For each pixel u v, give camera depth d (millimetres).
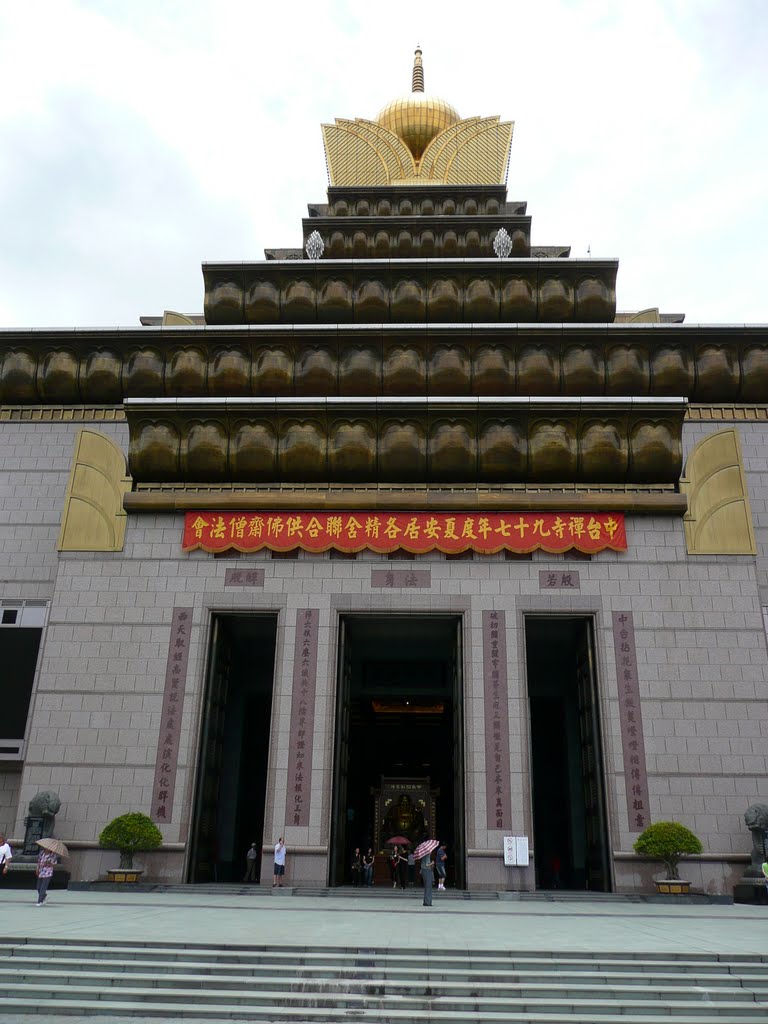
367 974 11641
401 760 41125
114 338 32469
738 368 31672
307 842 24984
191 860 25359
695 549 27938
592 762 26875
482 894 23828
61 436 32250
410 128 48156
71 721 26516
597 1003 10836
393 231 39625
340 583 27906
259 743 35875
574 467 29109
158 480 29781
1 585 30000
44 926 14438
